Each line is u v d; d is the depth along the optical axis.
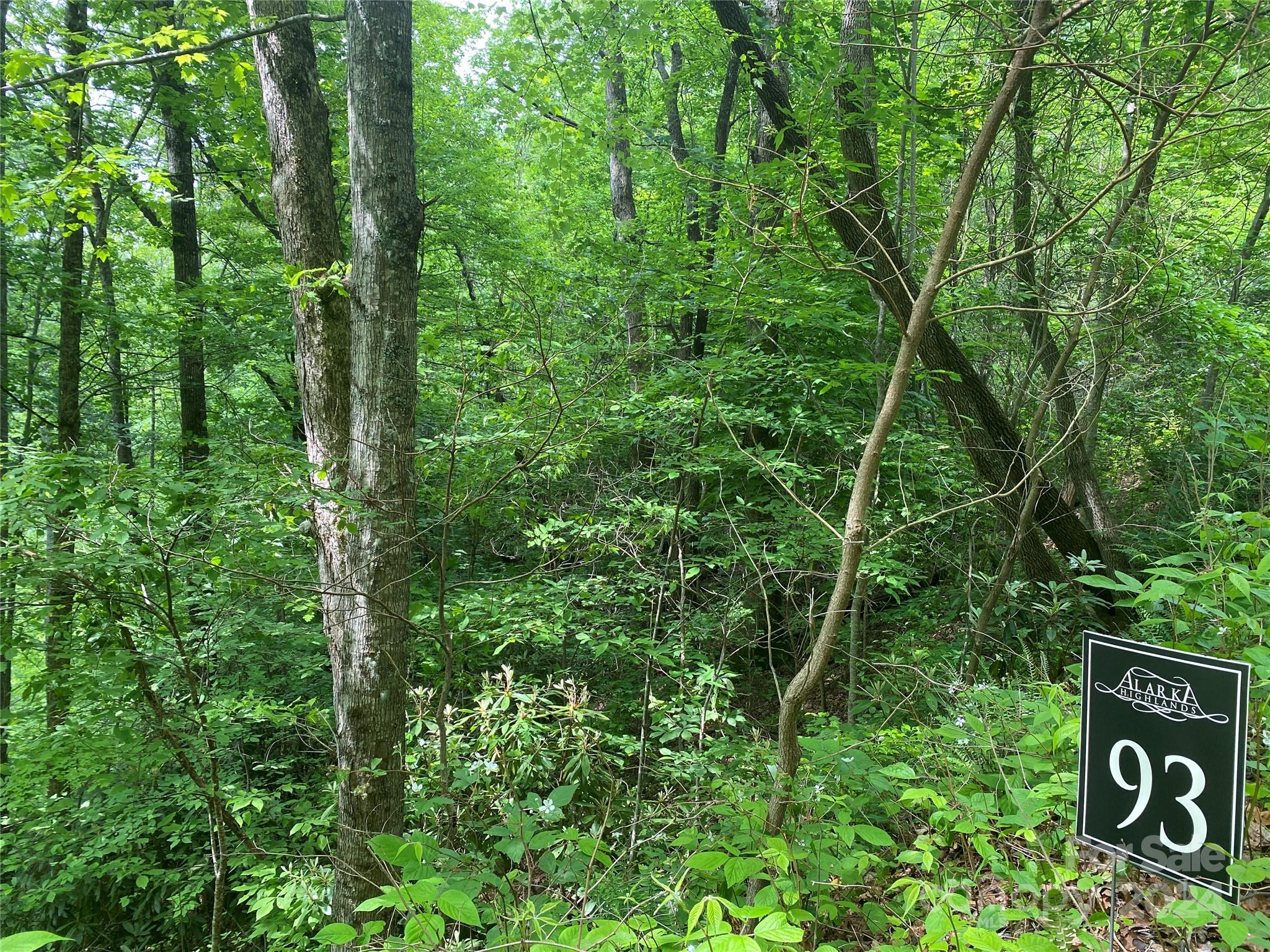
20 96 6.68
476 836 3.79
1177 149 5.79
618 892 2.97
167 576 3.71
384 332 3.93
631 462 6.62
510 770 3.94
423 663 5.53
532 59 8.48
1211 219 6.56
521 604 5.25
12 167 7.21
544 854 2.72
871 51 5.68
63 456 3.56
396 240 3.93
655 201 12.03
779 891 2.37
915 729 3.68
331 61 9.83
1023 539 5.69
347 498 3.74
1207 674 1.92
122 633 4.08
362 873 3.81
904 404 7.10
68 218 8.12
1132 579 2.95
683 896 2.77
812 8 6.73
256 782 5.84
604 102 11.95
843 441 5.72
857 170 5.43
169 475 3.85
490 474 5.44
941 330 5.59
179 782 5.16
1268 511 3.37
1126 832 2.04
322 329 4.18
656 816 3.68
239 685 5.93
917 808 3.20
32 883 5.34
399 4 3.89
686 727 4.39
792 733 2.60
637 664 5.98
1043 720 2.79
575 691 4.40
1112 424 8.13
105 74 8.07
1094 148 6.56
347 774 3.89
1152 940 2.39
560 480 6.09
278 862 4.98
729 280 6.34
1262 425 3.79
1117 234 5.62
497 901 2.41
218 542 3.82
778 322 6.53
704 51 8.89
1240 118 5.65
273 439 5.34
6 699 6.81
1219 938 2.37
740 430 6.22
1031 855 2.56
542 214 13.68
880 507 6.11
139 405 12.91
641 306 7.23
